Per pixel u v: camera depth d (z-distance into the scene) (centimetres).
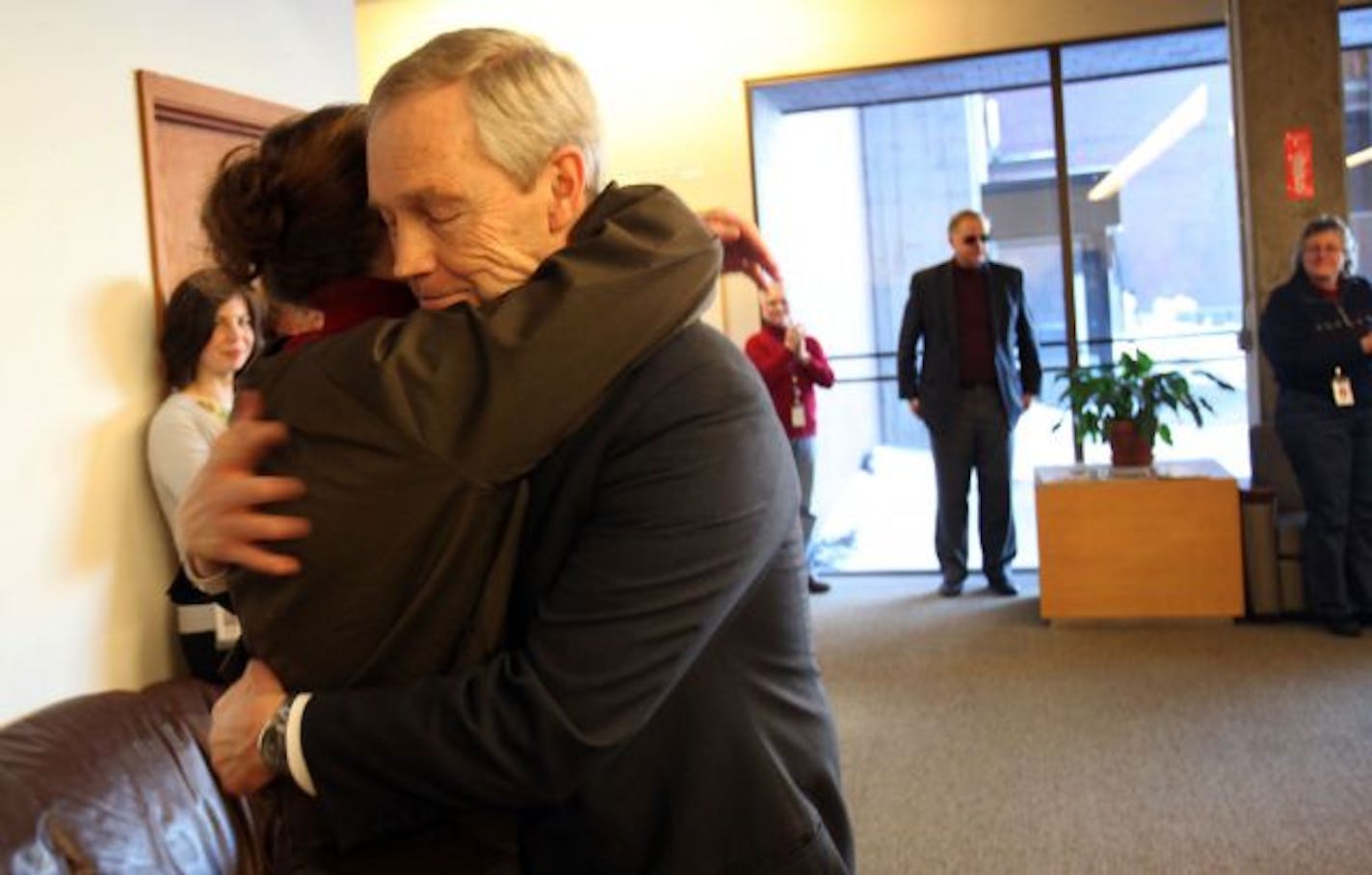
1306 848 295
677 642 77
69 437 297
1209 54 625
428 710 74
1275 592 494
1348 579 481
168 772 178
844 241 720
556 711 74
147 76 326
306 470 74
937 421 576
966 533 586
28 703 282
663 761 84
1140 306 649
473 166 80
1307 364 465
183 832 173
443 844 82
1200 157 641
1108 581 507
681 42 635
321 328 91
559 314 75
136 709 185
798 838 86
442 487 73
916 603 577
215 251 94
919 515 743
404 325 79
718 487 79
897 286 722
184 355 323
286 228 90
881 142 705
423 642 76
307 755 75
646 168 643
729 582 79
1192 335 647
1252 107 543
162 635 324
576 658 75
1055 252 655
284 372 80
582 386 75
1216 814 317
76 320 301
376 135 82
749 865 85
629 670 76
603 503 78
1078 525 508
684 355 80
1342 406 464
